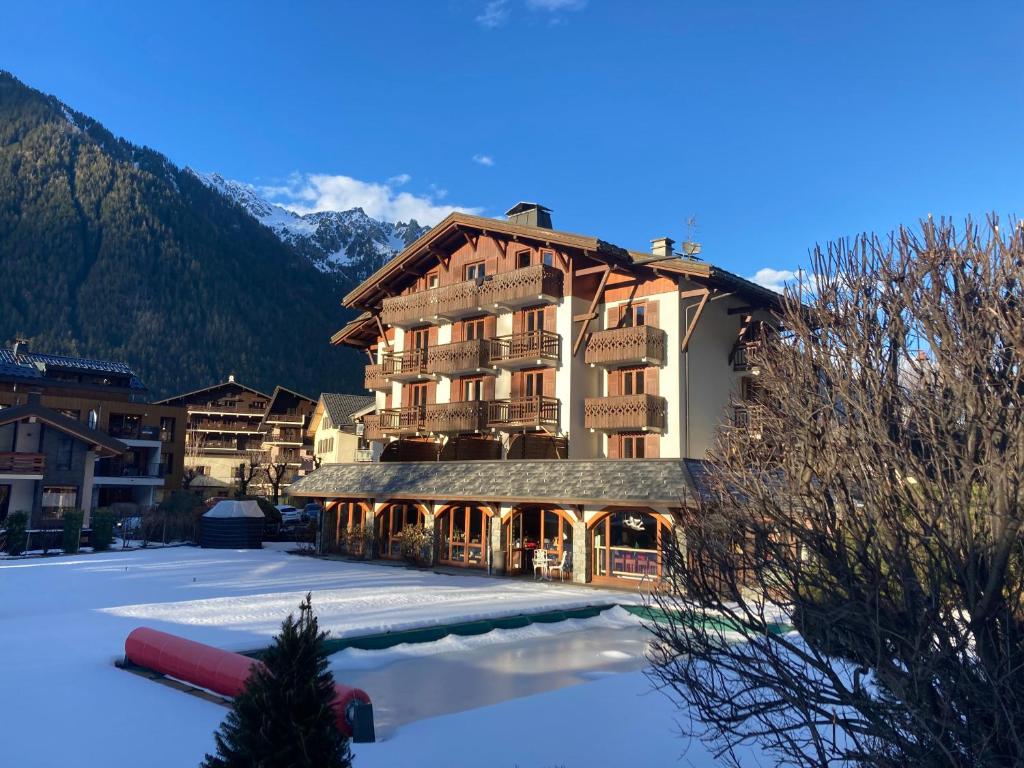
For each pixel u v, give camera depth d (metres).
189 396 88.31
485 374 31.80
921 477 4.98
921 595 4.71
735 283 26.45
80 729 8.73
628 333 27.41
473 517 27.80
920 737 4.80
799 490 5.59
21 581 21.98
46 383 54.44
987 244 5.43
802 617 5.32
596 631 16.92
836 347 5.95
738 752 8.19
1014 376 5.00
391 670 12.85
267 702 5.89
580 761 8.00
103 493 54.53
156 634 11.42
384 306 35.00
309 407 87.56
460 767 7.79
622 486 22.12
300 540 38.41
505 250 31.28
